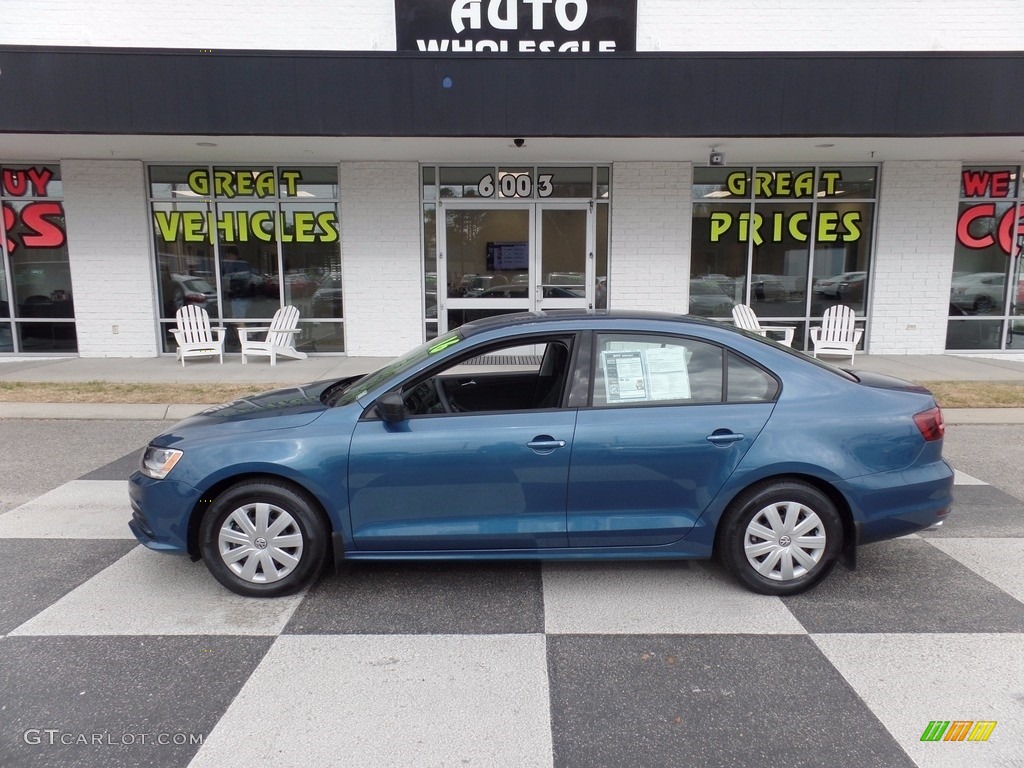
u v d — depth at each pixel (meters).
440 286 11.77
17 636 3.46
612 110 8.95
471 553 3.81
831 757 2.61
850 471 3.69
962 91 8.83
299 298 11.91
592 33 10.48
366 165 11.40
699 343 3.90
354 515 3.74
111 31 10.68
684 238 11.62
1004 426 7.91
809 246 11.87
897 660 3.24
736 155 10.96
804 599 3.83
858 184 11.71
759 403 3.79
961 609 3.72
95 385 9.37
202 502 3.83
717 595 3.88
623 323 3.95
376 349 11.88
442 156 11.05
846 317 11.24
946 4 10.70
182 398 8.61
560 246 11.72
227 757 2.60
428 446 3.68
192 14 10.66
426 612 3.71
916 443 3.77
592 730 2.77
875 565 4.28
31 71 8.77
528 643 3.40
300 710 2.88
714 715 2.86
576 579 4.09
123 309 11.74
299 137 9.31
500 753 2.63
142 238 11.55
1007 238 11.88
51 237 11.75
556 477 3.70
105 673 3.14
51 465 6.40
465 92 8.95
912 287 11.88
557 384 4.05
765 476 3.71
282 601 3.82
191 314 11.20
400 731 2.75
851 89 8.84
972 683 3.06
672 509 3.77
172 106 8.92
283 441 3.71
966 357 11.80
